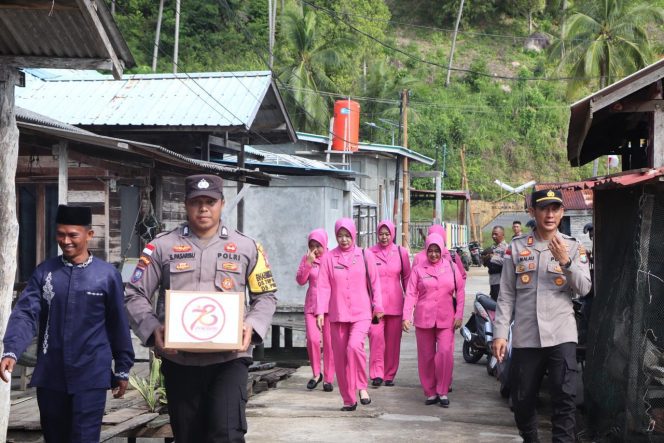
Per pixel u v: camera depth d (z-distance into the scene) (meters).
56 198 12.67
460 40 77.81
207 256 4.77
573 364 6.07
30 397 7.97
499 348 6.29
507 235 54.28
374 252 10.56
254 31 52.94
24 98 15.66
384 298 10.45
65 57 6.07
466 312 20.00
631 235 6.89
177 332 4.52
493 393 9.85
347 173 19.20
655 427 6.62
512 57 74.94
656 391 6.64
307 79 43.97
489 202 58.53
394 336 10.49
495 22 80.44
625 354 6.82
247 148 20.19
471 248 41.62
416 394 9.83
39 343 5.07
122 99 15.56
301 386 10.55
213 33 51.97
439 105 63.06
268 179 14.16
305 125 44.44
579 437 7.30
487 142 62.50
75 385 4.98
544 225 6.23
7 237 6.04
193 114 15.09
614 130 9.81
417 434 7.61
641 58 41.16
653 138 7.86
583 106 7.92
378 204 33.22
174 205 15.09
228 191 18.73
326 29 52.53
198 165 11.13
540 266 6.21
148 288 4.80
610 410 6.95
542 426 7.95
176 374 4.74
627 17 41.06
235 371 4.74
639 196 6.91
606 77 41.44
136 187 13.44
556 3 81.88
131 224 13.39
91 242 13.18
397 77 58.12
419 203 57.75
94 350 5.05
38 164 12.58
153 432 6.83
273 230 19.00
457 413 8.62
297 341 16.16
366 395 8.98
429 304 9.11
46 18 5.57
